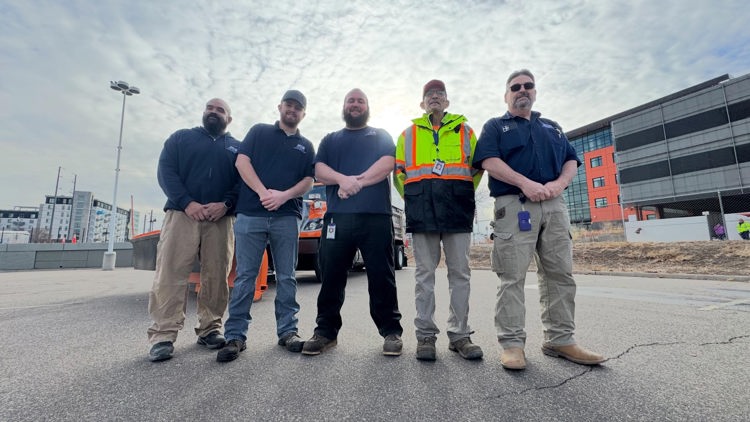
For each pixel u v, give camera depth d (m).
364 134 2.83
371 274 2.57
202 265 2.79
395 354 2.37
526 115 2.60
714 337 2.84
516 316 2.23
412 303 4.93
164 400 1.67
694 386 1.82
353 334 3.03
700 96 27.75
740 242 10.88
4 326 3.41
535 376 1.98
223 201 2.82
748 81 25.45
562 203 2.44
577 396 1.70
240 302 2.58
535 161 2.42
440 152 2.55
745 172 25.09
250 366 2.19
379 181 2.61
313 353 2.40
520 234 2.34
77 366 2.21
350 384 1.86
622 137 32.59
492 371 2.07
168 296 2.46
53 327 3.37
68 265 19.31
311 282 7.37
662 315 3.76
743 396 1.69
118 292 6.41
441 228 2.42
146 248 5.71
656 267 9.95
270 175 2.78
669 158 29.22
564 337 2.29
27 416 1.51
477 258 16.38
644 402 1.62
